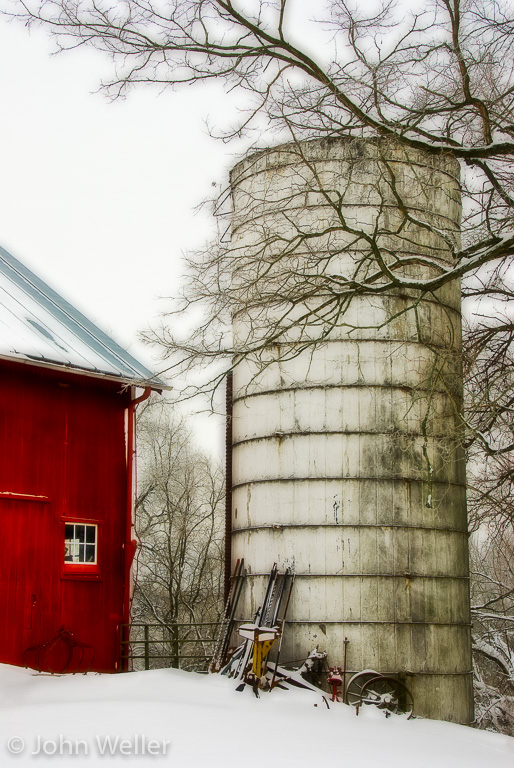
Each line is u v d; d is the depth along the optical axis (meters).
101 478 19.94
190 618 36.31
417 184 19.69
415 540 18.73
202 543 39.50
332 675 17.05
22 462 18.38
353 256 19.14
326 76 14.98
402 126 15.19
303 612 18.33
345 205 19.34
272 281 17.48
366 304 19.19
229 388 22.02
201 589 38.81
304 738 12.36
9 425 18.25
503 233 16.39
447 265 19.89
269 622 18.17
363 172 18.67
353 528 18.48
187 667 36.53
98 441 20.03
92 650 19.06
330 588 18.30
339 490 18.66
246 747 11.23
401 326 19.28
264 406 19.62
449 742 14.20
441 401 19.42
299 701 15.99
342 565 18.36
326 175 19.55
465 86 15.05
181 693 15.20
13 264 23.62
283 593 18.55
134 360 21.28
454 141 16.09
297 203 19.67
